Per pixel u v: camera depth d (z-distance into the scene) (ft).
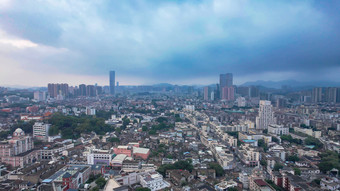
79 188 653.71
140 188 586.45
